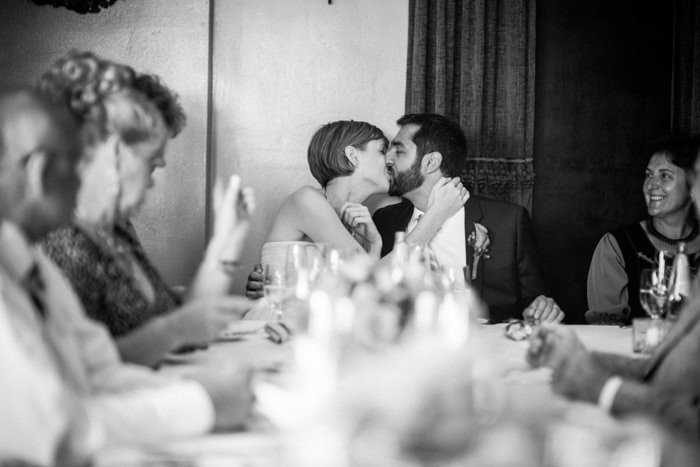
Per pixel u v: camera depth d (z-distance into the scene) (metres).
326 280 2.19
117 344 2.04
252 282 3.93
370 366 1.23
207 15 4.77
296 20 4.97
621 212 5.31
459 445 1.14
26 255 1.37
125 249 2.28
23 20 4.70
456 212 4.34
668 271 3.10
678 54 5.31
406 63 5.01
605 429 1.30
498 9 5.01
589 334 3.13
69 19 4.72
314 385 1.48
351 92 5.00
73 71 2.05
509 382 1.99
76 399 1.23
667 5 5.33
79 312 1.63
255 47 4.94
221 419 1.55
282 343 2.64
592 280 4.57
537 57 5.23
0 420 1.19
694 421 1.56
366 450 1.16
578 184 5.27
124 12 4.73
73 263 2.04
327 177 4.54
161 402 1.48
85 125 2.02
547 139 5.25
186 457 1.38
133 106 2.06
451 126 4.46
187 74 4.77
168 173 4.76
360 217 4.40
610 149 5.30
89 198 2.07
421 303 1.79
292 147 4.97
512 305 4.27
